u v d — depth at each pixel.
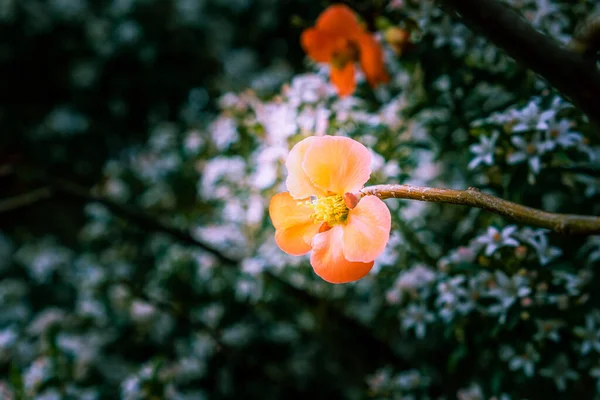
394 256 0.40
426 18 0.40
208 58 0.83
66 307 0.69
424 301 0.40
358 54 0.39
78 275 0.65
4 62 0.85
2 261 0.79
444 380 0.44
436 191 0.24
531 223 0.22
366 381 0.47
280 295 0.51
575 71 0.21
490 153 0.36
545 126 0.34
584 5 0.38
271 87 0.66
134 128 0.86
